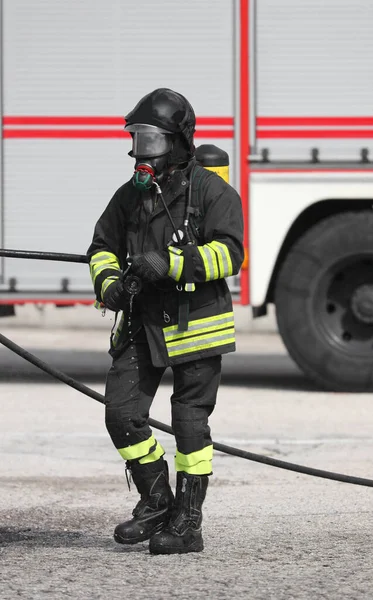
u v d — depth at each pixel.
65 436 19.41
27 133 25.22
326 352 24.45
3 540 12.94
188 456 12.23
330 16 24.95
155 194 12.04
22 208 25.25
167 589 10.91
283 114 24.91
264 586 11.03
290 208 24.69
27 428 20.16
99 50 25.12
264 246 24.62
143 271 11.59
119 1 25.03
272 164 24.80
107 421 12.27
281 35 24.97
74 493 15.44
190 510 12.26
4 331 39.50
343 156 24.72
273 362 31.39
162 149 11.80
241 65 24.97
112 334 12.38
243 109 24.92
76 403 23.05
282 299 24.61
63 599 10.59
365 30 24.92
